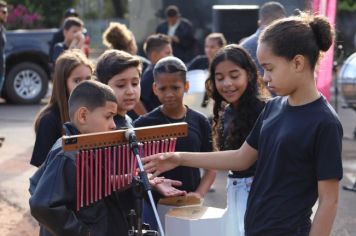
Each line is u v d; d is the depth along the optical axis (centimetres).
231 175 506
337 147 366
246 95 517
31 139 1277
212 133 549
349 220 784
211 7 1483
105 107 404
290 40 367
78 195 383
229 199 507
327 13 899
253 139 412
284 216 376
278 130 379
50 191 382
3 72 1344
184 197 505
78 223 384
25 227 755
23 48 1769
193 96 895
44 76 1806
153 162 406
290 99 381
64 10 2658
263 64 377
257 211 385
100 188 387
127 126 502
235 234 499
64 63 560
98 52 1691
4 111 1672
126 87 507
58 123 559
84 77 561
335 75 1270
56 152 397
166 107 548
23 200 866
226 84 515
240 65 514
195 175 549
